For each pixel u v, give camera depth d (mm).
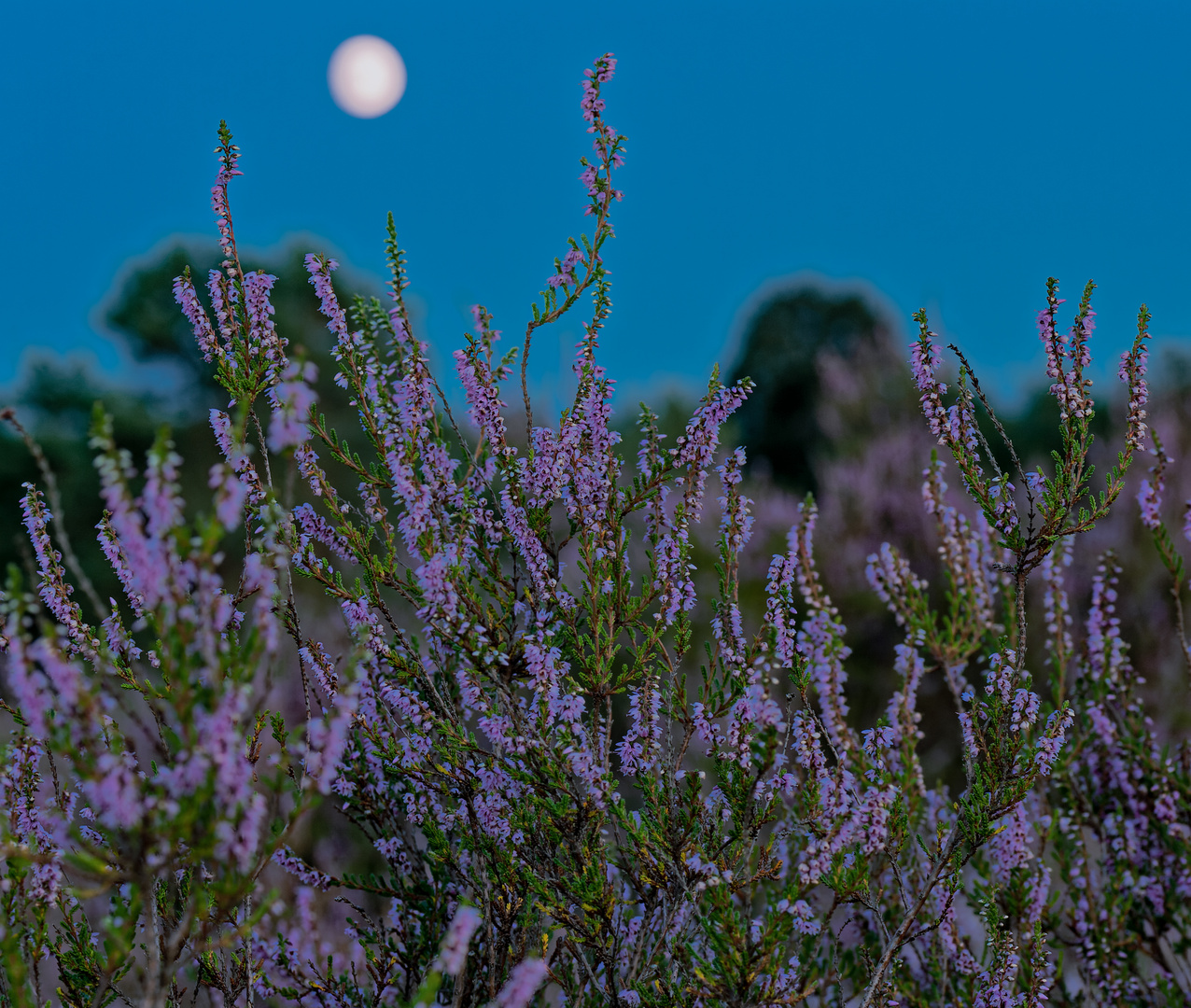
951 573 4359
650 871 3078
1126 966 4293
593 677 3250
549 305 3438
